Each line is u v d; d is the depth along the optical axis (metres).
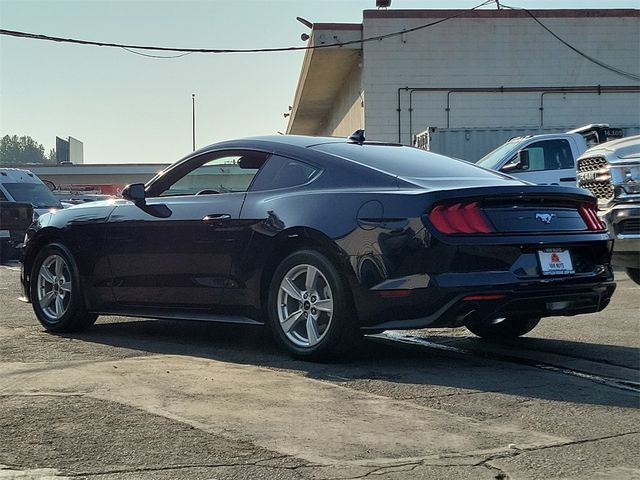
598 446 3.61
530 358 5.54
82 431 3.78
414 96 25.28
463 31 25.33
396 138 25.30
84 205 6.84
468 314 4.80
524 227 5.03
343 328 5.14
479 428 3.85
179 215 6.01
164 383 4.68
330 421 3.93
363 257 4.99
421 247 4.82
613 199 8.35
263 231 5.50
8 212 17.53
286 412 4.09
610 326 6.87
